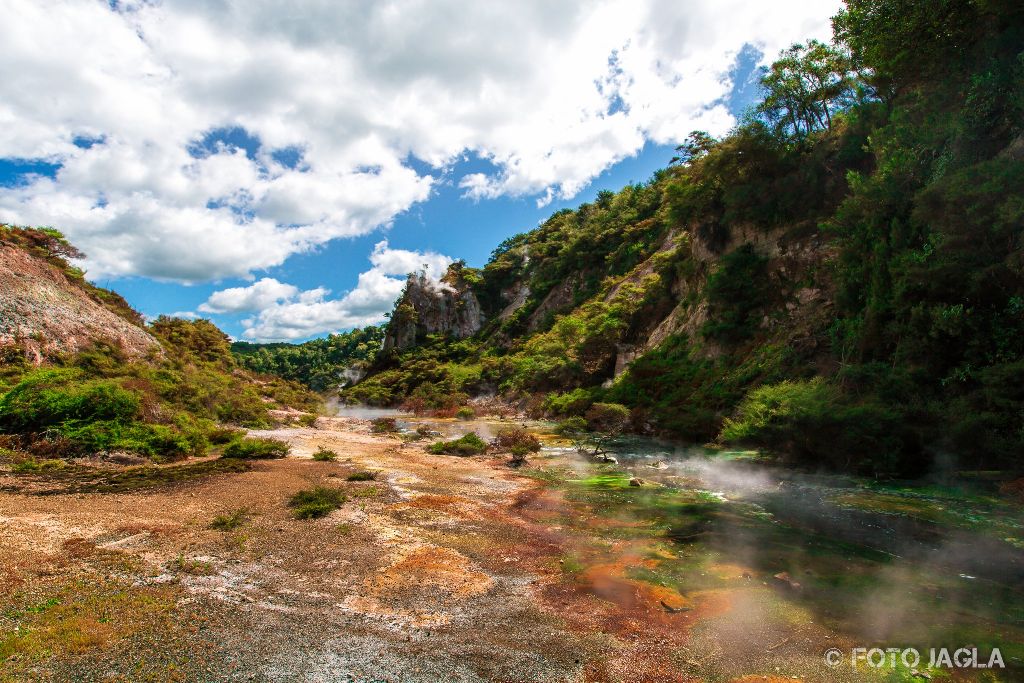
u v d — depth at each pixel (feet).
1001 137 49.75
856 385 53.98
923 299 49.32
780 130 100.83
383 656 17.01
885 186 57.98
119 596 20.22
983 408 40.57
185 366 95.50
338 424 117.19
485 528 32.58
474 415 151.74
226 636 17.85
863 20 66.44
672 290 141.59
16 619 17.88
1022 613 20.47
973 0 52.44
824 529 32.35
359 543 28.37
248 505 35.09
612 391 111.96
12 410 51.57
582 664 16.87
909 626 19.51
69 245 99.81
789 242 93.04
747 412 58.75
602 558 27.35
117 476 42.88
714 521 34.55
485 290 352.69
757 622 19.88
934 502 36.52
